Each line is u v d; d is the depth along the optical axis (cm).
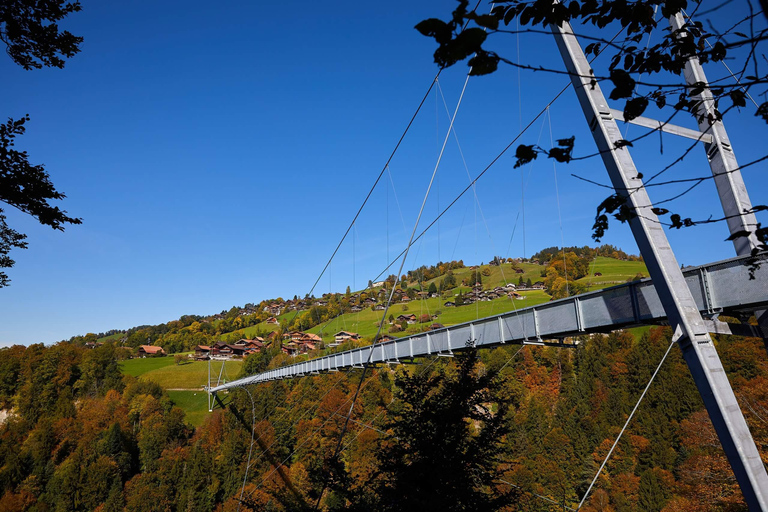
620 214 186
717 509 1678
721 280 507
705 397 331
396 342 1586
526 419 3531
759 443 1608
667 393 3472
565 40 418
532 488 2642
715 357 334
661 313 604
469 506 743
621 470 3016
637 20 162
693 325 338
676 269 355
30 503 3769
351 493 870
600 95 395
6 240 650
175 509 3759
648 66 168
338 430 3775
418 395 872
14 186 579
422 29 115
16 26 591
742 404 1802
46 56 627
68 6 595
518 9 169
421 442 805
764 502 295
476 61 122
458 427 812
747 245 463
